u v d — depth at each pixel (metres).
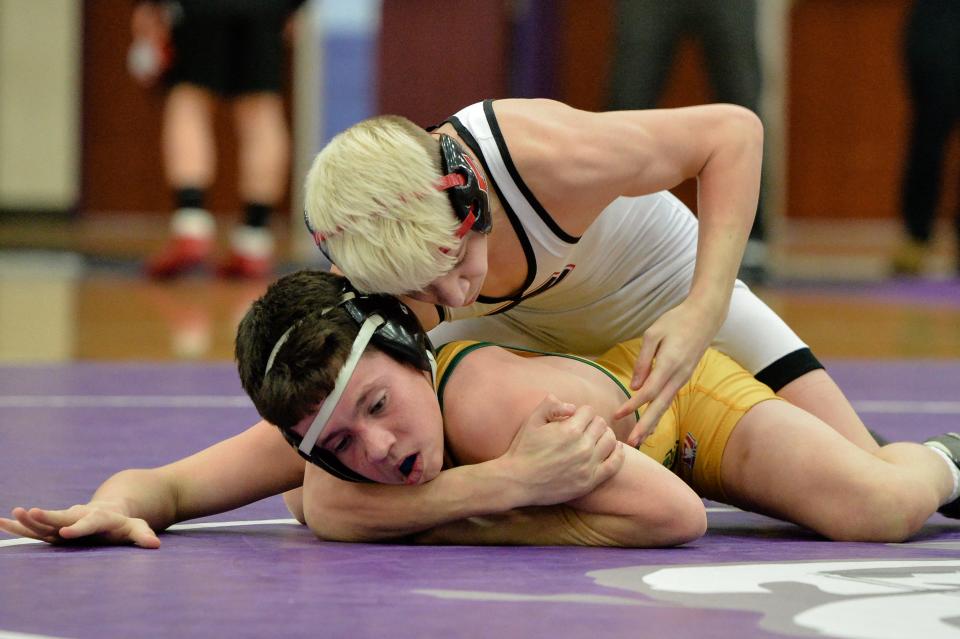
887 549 5.73
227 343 14.48
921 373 12.48
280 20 21.78
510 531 5.76
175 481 6.14
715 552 5.59
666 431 6.43
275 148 22.05
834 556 5.49
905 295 20.91
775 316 7.22
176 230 21.83
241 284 21.38
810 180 36.88
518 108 6.15
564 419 5.71
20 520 5.48
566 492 5.63
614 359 6.84
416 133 5.53
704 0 18.97
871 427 9.15
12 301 18.59
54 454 7.89
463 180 5.46
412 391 5.45
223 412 9.76
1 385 11.23
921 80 23.61
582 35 35.34
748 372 6.95
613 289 7.15
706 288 6.26
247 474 6.23
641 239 7.14
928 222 24.42
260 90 21.78
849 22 36.31
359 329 5.37
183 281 21.89
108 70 36.28
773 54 30.17
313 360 5.29
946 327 16.64
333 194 5.41
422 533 5.82
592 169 6.12
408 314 5.55
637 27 19.14
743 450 6.32
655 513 5.65
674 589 4.73
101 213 36.78
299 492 6.39
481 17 29.62
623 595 4.63
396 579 4.91
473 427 5.84
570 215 6.18
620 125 6.27
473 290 5.66
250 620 4.29
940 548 5.79
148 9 21.52
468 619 4.28
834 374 12.38
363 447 5.41
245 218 22.27
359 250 5.36
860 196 36.91
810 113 36.66
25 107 35.50
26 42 35.31
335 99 36.72
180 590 4.72
